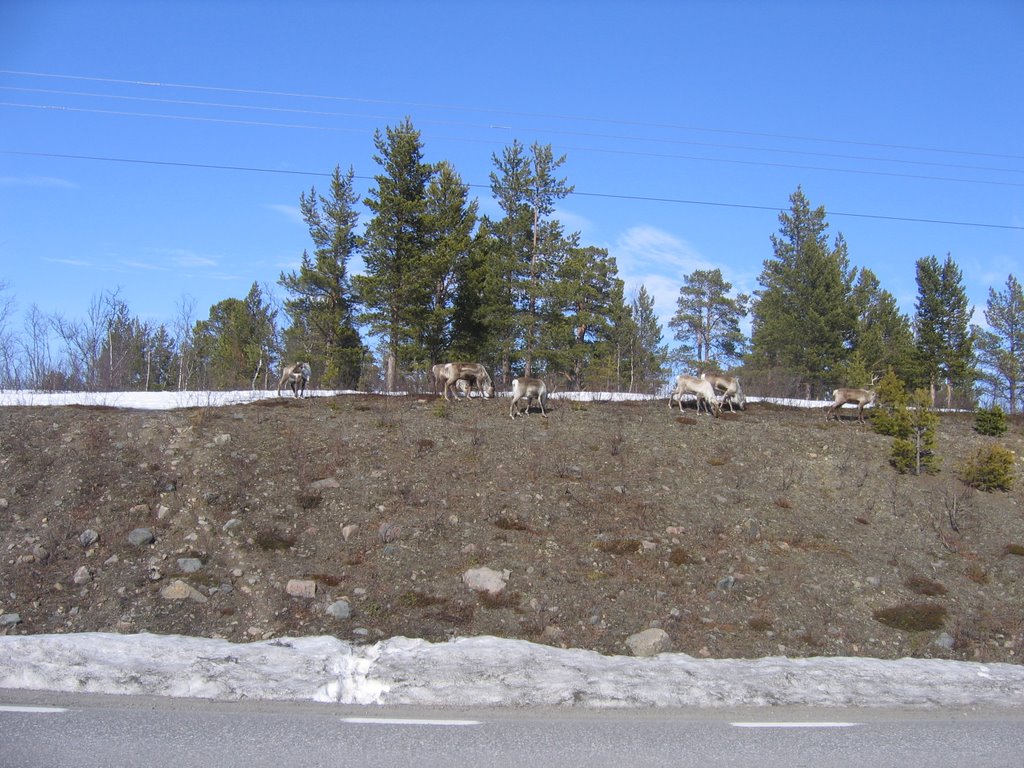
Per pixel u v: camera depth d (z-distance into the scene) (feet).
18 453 43.47
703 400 70.54
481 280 116.98
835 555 40.78
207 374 114.52
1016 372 146.10
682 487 47.37
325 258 123.34
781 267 165.27
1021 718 25.04
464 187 118.62
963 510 47.85
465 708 24.12
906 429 55.01
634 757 20.16
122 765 18.60
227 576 34.73
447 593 34.60
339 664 26.14
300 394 67.36
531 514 42.14
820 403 78.64
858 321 141.90
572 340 140.67
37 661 25.21
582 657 28.22
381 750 20.07
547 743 21.03
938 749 21.57
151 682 24.45
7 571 33.73
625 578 36.81
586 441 53.21
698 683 25.94
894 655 32.78
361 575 35.47
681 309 180.55
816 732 22.84
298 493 42.34
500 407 62.75
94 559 35.42
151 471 42.96
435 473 45.78
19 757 18.89
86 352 104.73
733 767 19.70
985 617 36.27
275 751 19.77
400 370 124.36
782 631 33.63
